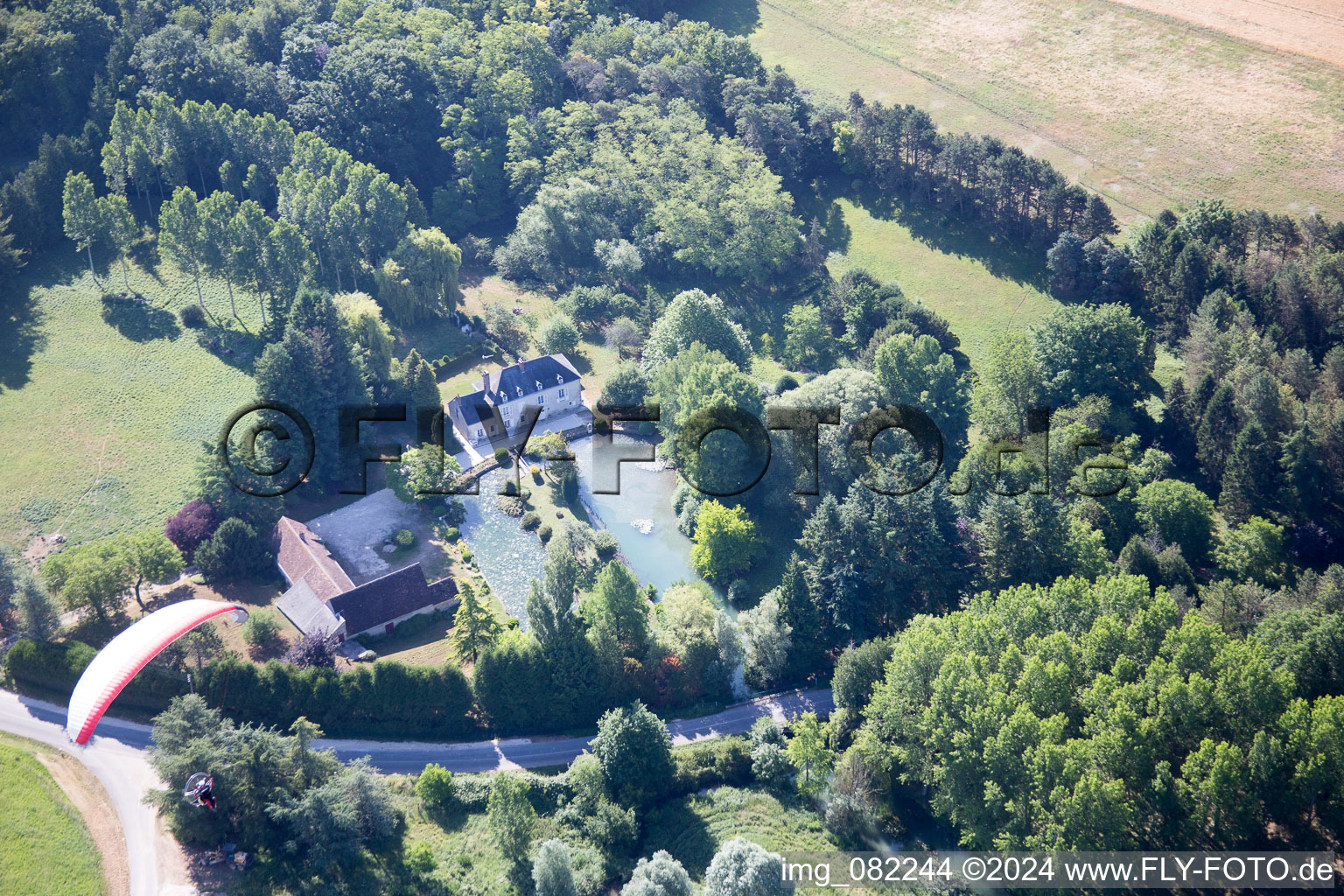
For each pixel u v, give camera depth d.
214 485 129.25
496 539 137.75
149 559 118.56
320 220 166.62
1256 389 143.38
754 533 138.62
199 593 123.06
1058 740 96.25
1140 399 159.50
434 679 112.56
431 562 132.75
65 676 109.00
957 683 101.19
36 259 166.75
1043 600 111.00
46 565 117.44
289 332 141.00
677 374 151.50
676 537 142.25
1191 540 133.88
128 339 156.75
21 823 93.88
